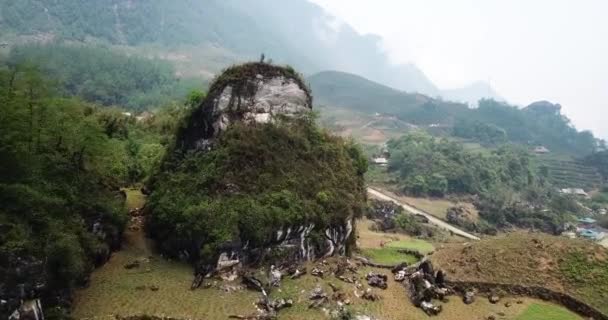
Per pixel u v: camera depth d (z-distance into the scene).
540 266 48.00
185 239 43.75
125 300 36.12
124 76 192.50
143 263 42.84
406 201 126.31
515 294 45.38
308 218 47.25
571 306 43.34
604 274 45.91
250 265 43.47
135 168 61.22
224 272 41.62
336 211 51.03
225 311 36.62
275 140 51.25
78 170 40.88
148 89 193.88
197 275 41.00
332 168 54.94
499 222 120.94
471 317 41.16
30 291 29.80
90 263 37.59
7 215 30.50
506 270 47.81
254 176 47.28
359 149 63.09
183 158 52.53
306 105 57.25
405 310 41.38
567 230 125.56
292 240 46.50
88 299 35.31
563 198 153.62
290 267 45.38
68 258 32.41
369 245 70.12
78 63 188.00
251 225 42.94
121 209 44.38
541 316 41.72
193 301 37.44
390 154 158.62
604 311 41.94
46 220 32.59
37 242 30.88
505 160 160.62
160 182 51.44
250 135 50.06
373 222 93.00
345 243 53.78
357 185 57.84
